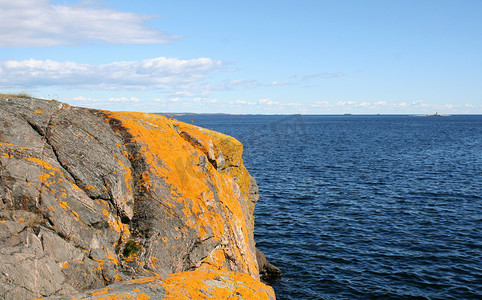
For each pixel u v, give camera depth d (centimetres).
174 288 791
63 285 764
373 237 2427
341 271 1980
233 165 1641
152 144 1202
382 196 3447
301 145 8244
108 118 1235
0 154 845
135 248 973
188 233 1067
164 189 1104
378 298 1717
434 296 1717
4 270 669
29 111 1004
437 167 5128
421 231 2519
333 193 3566
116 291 738
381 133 13125
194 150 1315
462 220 2728
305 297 1745
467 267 1984
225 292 823
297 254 2194
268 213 2942
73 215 880
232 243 1255
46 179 874
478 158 6097
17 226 769
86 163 991
